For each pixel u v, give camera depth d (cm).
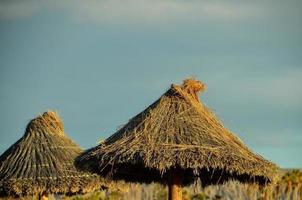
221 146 4006
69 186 5203
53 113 5553
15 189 5159
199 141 4009
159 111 4184
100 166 4162
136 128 4144
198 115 4172
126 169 4466
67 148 5444
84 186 5225
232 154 3975
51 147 5397
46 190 5188
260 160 4053
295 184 15875
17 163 5322
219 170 4375
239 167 3947
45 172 5244
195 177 4622
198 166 3903
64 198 6494
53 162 5309
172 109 4181
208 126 4128
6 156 5434
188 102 4219
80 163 4275
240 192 11256
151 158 3912
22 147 5428
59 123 5569
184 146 3966
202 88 4319
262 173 4012
